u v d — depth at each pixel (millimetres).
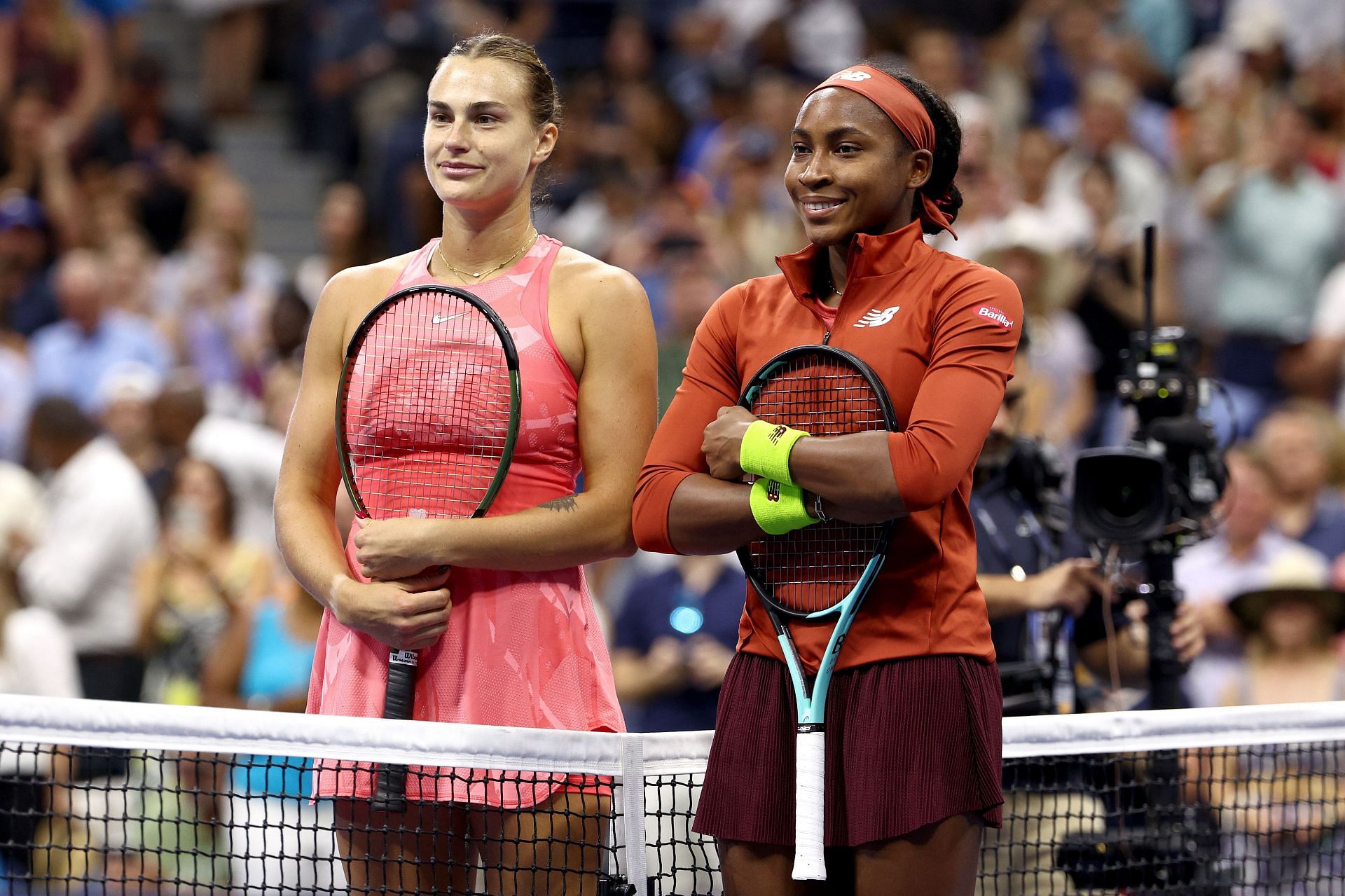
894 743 10656
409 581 11938
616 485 12258
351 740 11562
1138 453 14219
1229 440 15820
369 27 47000
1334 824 14750
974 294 10984
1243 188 33625
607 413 12320
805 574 11250
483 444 12180
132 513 28297
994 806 10734
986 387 10766
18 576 27750
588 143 41219
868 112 11211
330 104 47125
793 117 39281
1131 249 32188
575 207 39875
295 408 12938
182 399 29766
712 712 21078
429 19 46375
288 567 12469
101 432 32719
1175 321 33219
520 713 12102
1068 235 32312
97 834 22734
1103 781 15352
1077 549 16203
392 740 11523
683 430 11695
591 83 44344
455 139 12305
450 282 12641
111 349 36250
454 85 12391
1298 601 20688
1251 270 33562
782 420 11289
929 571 10922
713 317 11977
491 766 11516
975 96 39344
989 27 43281
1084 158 35125
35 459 30062
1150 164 35250
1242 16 42438
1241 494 23750
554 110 12812
